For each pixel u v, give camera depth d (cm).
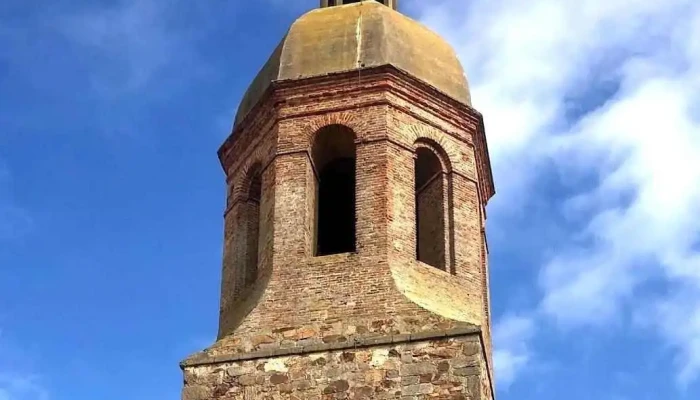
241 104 2628
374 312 2108
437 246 2359
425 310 2091
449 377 1983
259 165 2483
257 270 2333
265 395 2033
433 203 2417
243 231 2456
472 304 2270
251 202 2500
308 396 2016
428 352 2019
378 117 2366
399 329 2069
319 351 2064
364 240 2222
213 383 2067
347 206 2636
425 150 2427
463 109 2488
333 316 2122
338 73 2417
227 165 2588
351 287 2158
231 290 2383
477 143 2517
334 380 2023
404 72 2420
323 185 2619
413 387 1986
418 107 2430
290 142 2380
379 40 2477
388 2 2797
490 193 2658
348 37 2494
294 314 2142
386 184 2283
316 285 2177
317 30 2534
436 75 2509
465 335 2023
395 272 2173
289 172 2347
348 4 2662
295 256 2231
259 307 2170
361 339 2056
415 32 2580
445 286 2250
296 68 2466
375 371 2017
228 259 2442
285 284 2194
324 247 2572
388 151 2328
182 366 2098
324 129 2395
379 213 2248
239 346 2112
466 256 2333
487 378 2105
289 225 2278
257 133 2495
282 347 2086
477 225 2409
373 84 2402
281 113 2420
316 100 2416
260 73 2608
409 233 2262
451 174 2417
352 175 2630
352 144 2450
